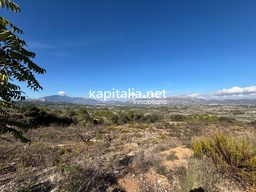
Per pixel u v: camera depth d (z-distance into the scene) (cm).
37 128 1767
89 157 685
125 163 579
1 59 172
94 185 395
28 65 194
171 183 407
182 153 614
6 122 233
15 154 659
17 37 179
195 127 1769
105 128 2194
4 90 204
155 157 573
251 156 429
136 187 409
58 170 481
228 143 469
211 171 418
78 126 2283
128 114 3700
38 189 391
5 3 175
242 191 369
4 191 378
